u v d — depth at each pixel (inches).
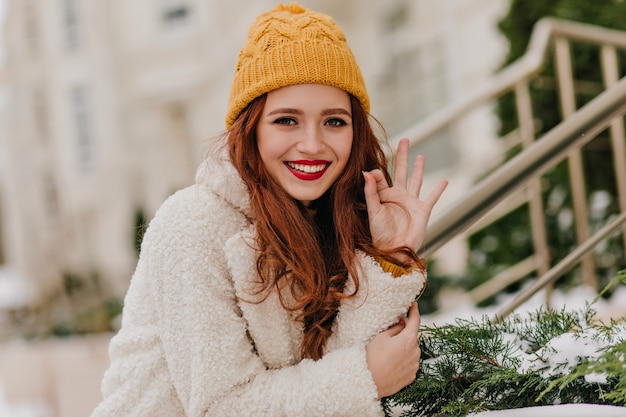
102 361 153.6
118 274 321.1
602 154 115.0
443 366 44.4
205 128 363.6
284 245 45.7
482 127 209.2
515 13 132.5
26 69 450.6
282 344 46.4
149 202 365.4
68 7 421.7
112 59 395.9
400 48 268.7
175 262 44.7
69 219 372.2
